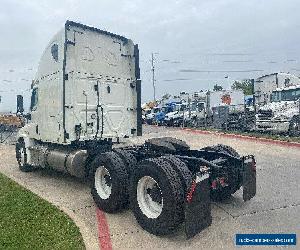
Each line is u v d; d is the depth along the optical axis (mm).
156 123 36312
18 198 7180
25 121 10352
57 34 8320
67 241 4863
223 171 6336
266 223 5660
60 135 8281
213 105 30828
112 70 9047
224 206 6672
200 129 25250
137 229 5582
